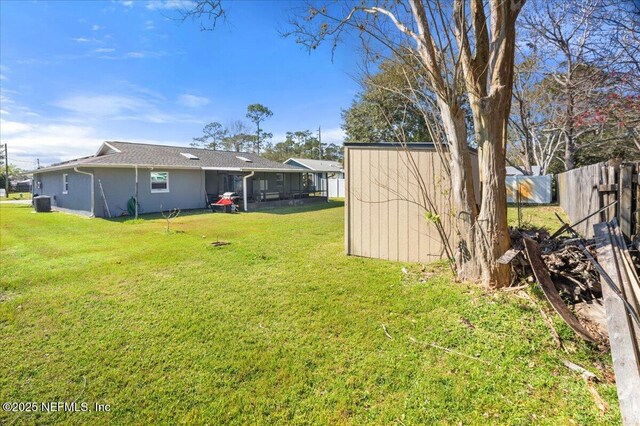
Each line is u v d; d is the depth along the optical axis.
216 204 14.28
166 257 5.89
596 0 6.84
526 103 12.79
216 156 18.73
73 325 3.23
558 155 18.56
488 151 3.77
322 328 3.10
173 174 14.91
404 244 5.44
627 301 2.48
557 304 2.95
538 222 8.72
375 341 2.83
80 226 10.02
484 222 3.84
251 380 2.36
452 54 3.88
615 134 10.91
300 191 20.59
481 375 2.30
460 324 3.04
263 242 7.22
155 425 1.97
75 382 2.36
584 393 2.08
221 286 4.32
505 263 3.49
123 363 2.58
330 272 4.83
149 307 3.65
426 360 2.53
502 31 3.59
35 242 7.42
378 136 18.62
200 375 2.42
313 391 2.23
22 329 3.16
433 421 1.93
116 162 12.88
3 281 4.55
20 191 36.53
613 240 3.51
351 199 5.86
